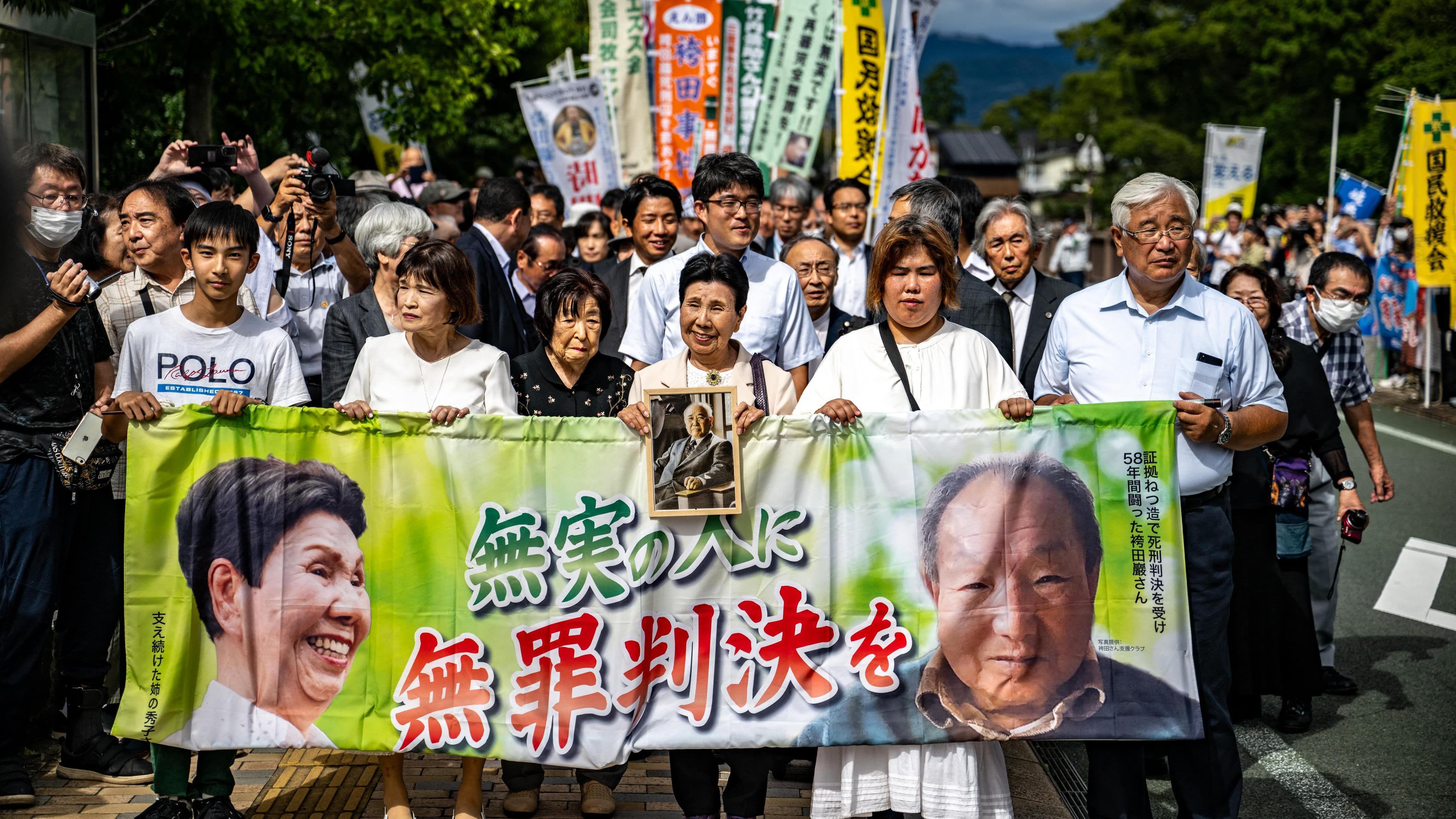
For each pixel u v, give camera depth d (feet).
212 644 12.41
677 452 12.05
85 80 26.61
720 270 13.17
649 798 14.21
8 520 13.25
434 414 12.45
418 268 12.91
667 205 19.95
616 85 34.19
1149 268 12.54
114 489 14.08
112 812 13.34
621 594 12.34
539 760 12.31
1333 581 18.28
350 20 37.19
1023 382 18.26
